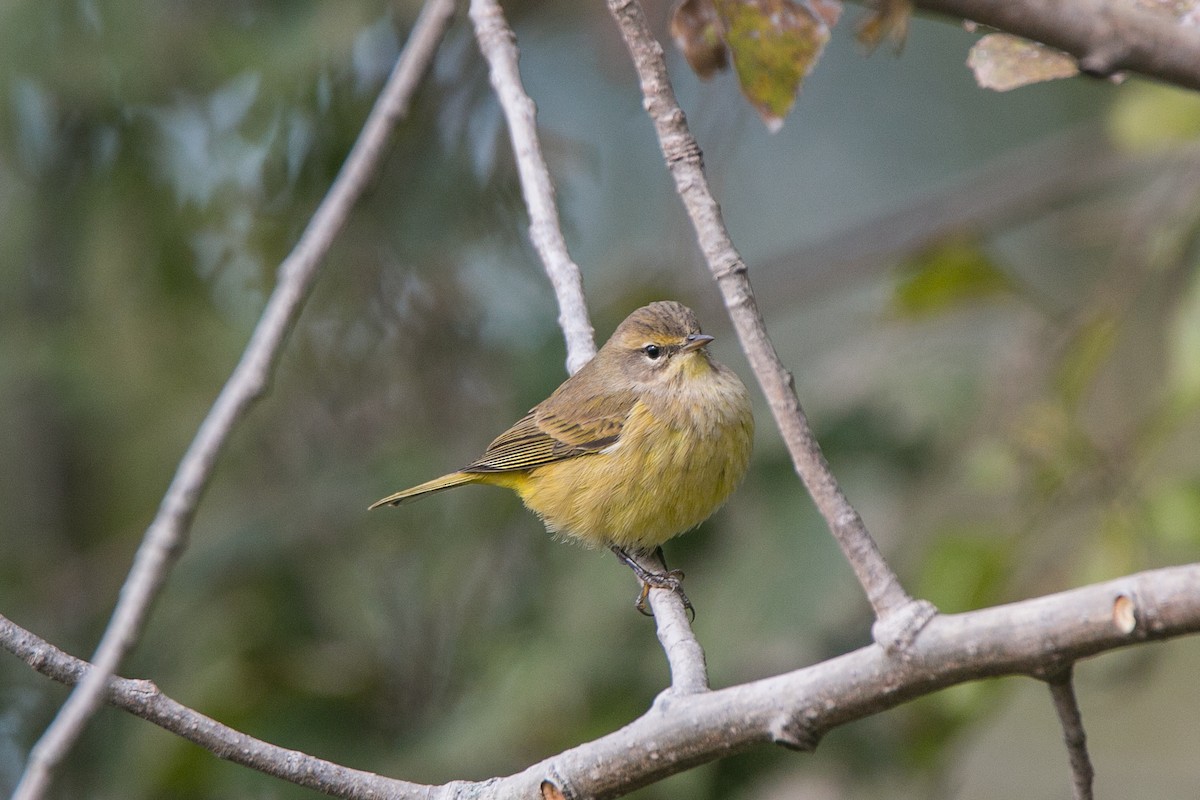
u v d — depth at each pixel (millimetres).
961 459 11281
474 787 5719
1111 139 11430
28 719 12617
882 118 17625
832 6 5270
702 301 12703
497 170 11750
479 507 11836
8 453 13633
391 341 11859
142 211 11922
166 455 12422
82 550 13609
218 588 12211
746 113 13078
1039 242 15695
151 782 11367
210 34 11305
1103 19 3617
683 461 9656
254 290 11859
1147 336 11719
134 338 12133
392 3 11188
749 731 5039
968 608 10141
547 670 10680
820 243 13914
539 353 11641
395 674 11891
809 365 13711
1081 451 10156
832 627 11367
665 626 6965
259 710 11602
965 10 3697
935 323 12719
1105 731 13539
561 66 14883
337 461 12398
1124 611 4129
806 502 10875
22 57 11328
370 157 5734
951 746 11344
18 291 12492
